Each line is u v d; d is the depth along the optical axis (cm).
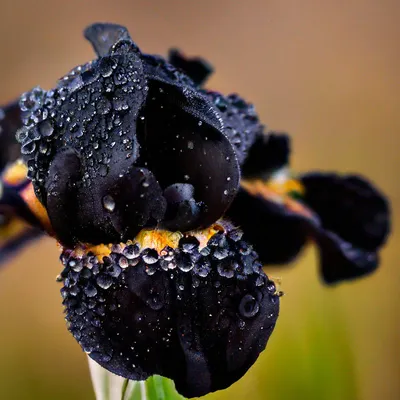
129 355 47
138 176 46
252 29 139
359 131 122
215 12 142
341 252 57
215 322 47
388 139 121
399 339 98
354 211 58
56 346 114
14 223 58
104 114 47
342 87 127
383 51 132
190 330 47
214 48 137
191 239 47
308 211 57
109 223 47
